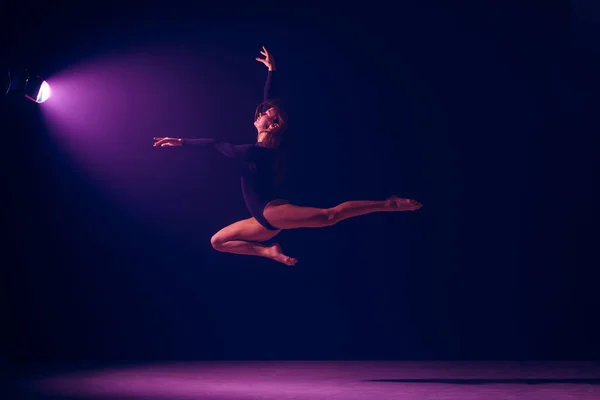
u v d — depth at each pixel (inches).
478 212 316.5
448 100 319.6
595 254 312.5
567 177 315.3
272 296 320.8
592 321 311.1
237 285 322.0
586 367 273.3
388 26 322.0
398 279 317.1
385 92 321.1
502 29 318.3
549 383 221.3
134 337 323.9
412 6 321.4
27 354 325.1
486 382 225.1
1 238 328.2
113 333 324.8
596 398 185.2
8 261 328.2
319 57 323.0
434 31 320.8
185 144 189.3
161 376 246.2
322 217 179.6
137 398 188.5
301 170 319.6
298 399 186.4
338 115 321.4
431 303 315.6
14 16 319.0
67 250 327.0
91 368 275.1
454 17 320.2
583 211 313.9
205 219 323.3
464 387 211.8
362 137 320.8
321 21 323.6
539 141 316.8
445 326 314.7
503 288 313.9
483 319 314.0
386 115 320.8
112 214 326.0
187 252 323.6
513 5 318.3
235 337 320.8
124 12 323.9
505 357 312.2
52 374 252.2
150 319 323.9
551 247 314.0
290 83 322.7
